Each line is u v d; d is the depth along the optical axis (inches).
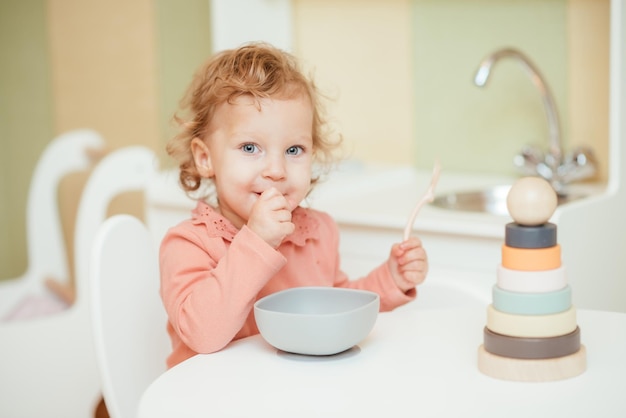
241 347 45.3
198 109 53.9
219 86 51.1
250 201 51.2
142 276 54.2
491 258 66.2
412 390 37.9
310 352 42.1
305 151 52.1
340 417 35.4
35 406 82.0
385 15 92.0
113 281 51.5
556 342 38.4
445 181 86.7
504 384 38.2
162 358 55.6
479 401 36.4
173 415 36.4
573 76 81.7
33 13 114.3
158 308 55.6
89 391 84.3
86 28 110.0
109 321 50.8
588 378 38.5
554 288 38.7
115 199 108.4
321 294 46.6
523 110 85.1
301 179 51.8
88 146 98.0
